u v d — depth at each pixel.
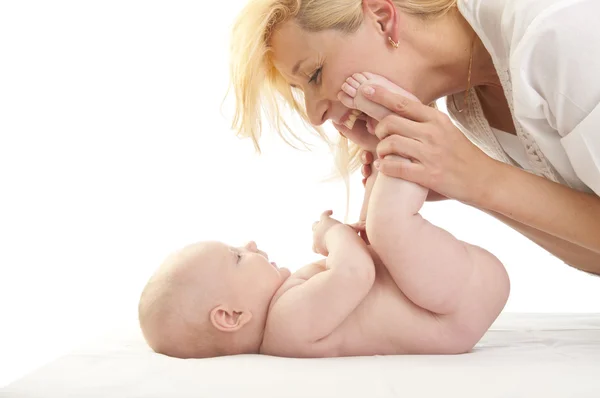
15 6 3.10
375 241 1.54
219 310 1.57
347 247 1.56
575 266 1.94
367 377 1.31
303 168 3.10
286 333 1.55
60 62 3.11
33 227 3.09
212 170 3.13
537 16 1.50
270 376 1.32
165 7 3.12
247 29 1.70
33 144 3.10
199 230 3.12
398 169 1.54
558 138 1.58
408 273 1.52
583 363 1.40
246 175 3.12
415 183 1.55
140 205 3.12
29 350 3.02
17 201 3.09
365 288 1.54
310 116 1.76
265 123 2.95
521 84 1.53
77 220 3.11
